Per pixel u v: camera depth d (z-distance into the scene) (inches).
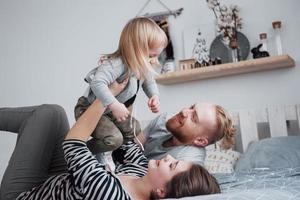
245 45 87.0
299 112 76.6
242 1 89.4
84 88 105.8
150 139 54.7
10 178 44.6
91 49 106.4
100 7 106.7
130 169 44.1
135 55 40.9
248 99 86.4
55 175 45.3
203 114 49.7
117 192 33.4
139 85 45.8
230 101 88.0
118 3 104.3
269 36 86.0
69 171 36.0
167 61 91.4
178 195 34.2
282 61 78.3
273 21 86.0
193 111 50.7
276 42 83.4
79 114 44.8
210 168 63.7
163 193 35.1
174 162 36.7
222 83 89.2
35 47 112.8
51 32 111.7
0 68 115.4
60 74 108.8
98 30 106.2
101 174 34.1
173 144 52.1
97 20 106.6
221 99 89.0
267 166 59.2
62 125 51.3
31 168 45.8
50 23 112.2
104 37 105.3
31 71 112.2
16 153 46.4
